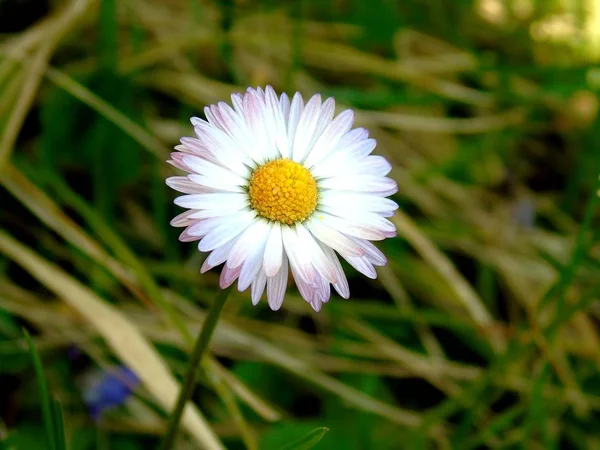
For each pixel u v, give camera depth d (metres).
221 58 0.18
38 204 0.14
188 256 0.16
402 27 0.20
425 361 0.15
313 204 0.10
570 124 0.20
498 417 0.15
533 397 0.14
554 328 0.14
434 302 0.17
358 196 0.11
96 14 0.17
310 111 0.11
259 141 0.11
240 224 0.10
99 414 0.14
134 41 0.17
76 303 0.13
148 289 0.14
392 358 0.15
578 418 0.16
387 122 0.18
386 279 0.16
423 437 0.14
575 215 0.19
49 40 0.15
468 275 0.17
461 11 0.22
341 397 0.15
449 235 0.17
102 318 0.13
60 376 0.14
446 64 0.20
